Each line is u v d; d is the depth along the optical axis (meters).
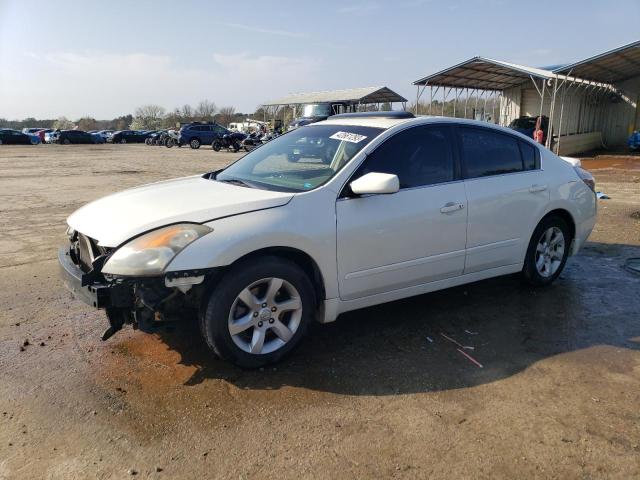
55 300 4.95
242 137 35.22
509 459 2.68
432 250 4.18
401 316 4.55
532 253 5.02
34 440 2.83
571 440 2.82
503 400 3.22
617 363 3.70
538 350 3.91
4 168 20.39
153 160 25.56
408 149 4.15
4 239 7.64
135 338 4.08
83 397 3.24
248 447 2.78
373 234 3.83
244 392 3.30
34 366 3.63
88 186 14.26
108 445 2.79
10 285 5.41
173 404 3.17
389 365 3.67
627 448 2.75
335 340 4.07
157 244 3.19
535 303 4.86
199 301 3.38
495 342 4.04
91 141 51.53
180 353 3.82
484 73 23.72
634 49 19.66
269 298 3.50
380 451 2.74
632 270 5.88
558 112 24.59
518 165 4.85
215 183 4.23
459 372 3.58
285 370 3.59
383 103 39.12
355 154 3.94
